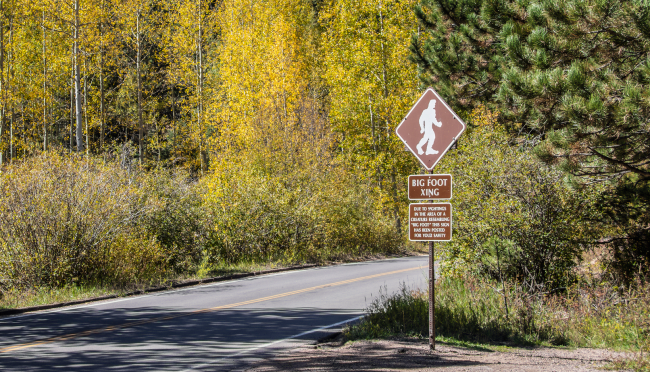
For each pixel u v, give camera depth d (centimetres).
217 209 2052
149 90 3750
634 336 848
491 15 1728
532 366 657
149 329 934
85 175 1535
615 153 1106
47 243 1395
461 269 1173
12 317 1070
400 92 3148
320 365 673
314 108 3484
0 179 1424
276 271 1936
